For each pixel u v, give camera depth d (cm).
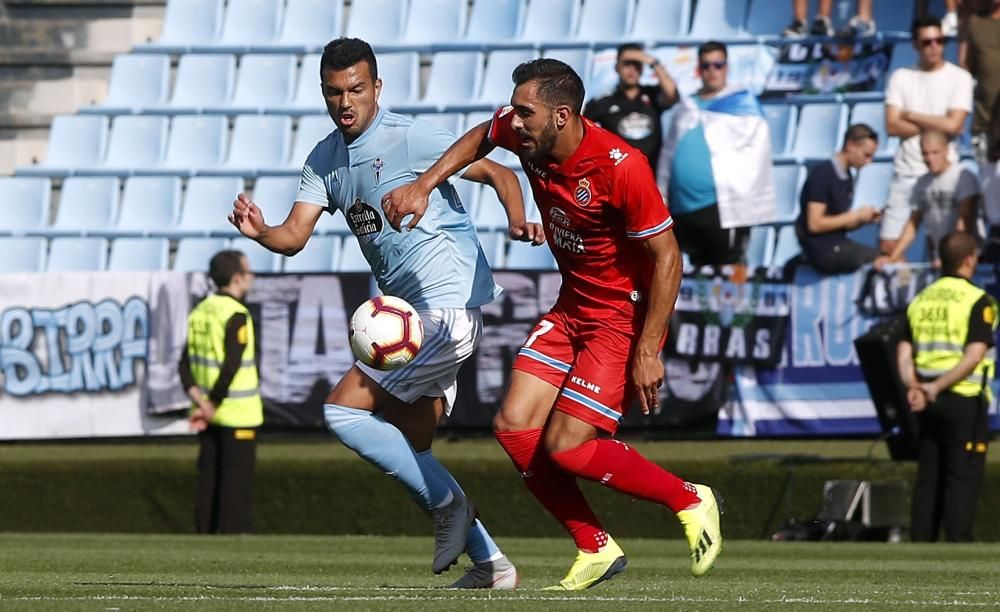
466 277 2006
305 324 4144
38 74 5828
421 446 2012
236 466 3794
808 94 5003
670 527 3875
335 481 4072
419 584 2033
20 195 5334
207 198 5216
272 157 5341
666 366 4041
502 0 5575
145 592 1798
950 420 3438
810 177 4100
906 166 4384
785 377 3988
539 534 3941
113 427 4288
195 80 5622
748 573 2420
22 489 4234
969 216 4172
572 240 1841
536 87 1766
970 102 4453
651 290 1794
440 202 2002
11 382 4331
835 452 4009
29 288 4331
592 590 1897
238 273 3794
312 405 4128
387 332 1889
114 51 5866
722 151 4394
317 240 4922
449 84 5375
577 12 5494
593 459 1838
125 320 4284
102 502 4194
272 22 5791
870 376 3700
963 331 3438
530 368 1895
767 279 4016
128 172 5344
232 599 1647
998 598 1786
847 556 3017
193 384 3816
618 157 1773
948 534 3475
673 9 5347
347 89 1955
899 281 3931
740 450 4047
